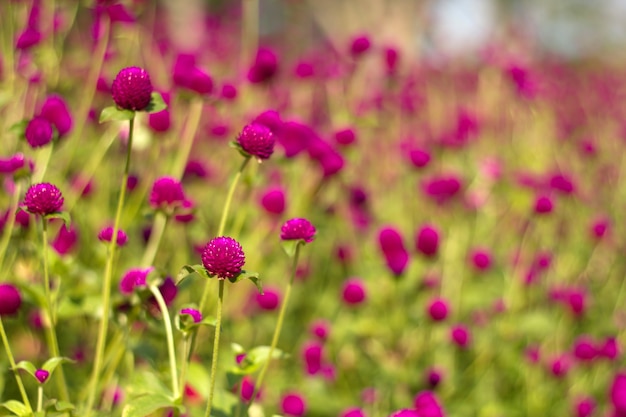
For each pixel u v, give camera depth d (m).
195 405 1.24
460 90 3.05
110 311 1.20
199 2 3.31
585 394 1.49
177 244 1.45
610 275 1.99
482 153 2.25
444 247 1.67
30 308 1.31
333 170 1.46
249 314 1.50
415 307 1.53
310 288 1.64
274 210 1.42
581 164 2.40
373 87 2.23
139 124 1.43
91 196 1.49
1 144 1.45
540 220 1.64
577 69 4.92
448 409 1.42
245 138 1.15
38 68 1.54
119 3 1.48
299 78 1.99
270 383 1.41
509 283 1.65
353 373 1.51
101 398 1.26
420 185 1.77
